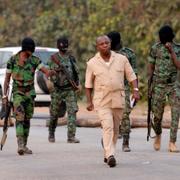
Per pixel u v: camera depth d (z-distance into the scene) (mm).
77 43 80562
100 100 26109
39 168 25797
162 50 30422
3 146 33531
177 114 30578
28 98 30094
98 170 25031
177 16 69688
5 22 92250
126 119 30781
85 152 30641
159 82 30641
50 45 84375
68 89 35344
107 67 26172
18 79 29953
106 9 77812
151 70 30875
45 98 49281
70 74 35312
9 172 24984
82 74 76812
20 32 91125
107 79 26031
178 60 30359
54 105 35438
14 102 30000
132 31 74250
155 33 70375
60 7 87438
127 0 75688
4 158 28922
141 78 67438
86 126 44938
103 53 26250
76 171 24891
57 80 35219
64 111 47562
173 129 30625
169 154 29781
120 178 23234
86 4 83125
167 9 70875
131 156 28906
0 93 50875
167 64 30422
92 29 78188
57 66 35250
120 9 76312
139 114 54562
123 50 30625
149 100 31047
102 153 30172
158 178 23203
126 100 30578
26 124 30531
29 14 92062
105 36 26641
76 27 82188
